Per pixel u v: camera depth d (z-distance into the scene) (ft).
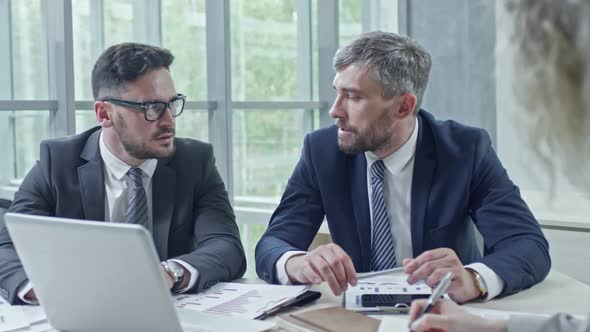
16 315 4.57
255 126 15.33
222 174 14.02
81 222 3.52
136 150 5.95
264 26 15.66
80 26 11.66
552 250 11.48
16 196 6.21
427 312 3.84
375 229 6.32
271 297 4.93
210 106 13.98
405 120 6.29
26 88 10.81
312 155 6.71
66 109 10.79
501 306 4.84
